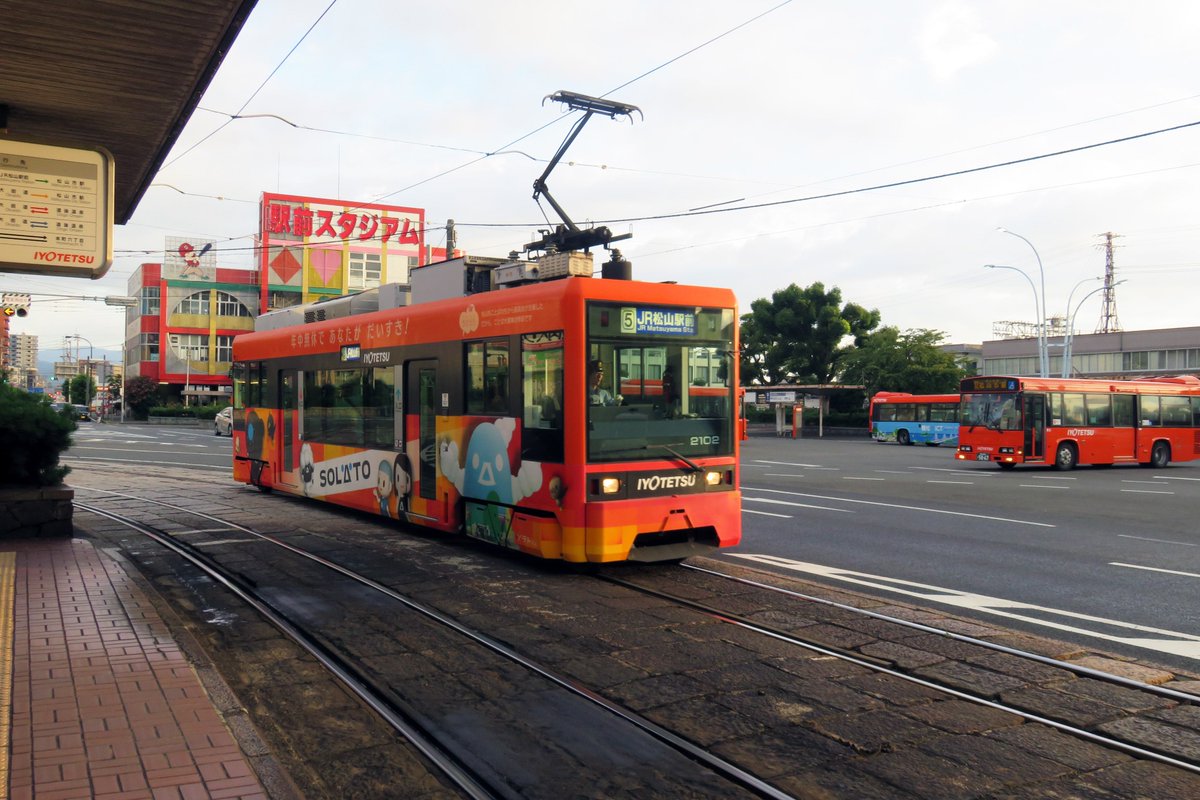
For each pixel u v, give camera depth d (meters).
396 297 13.12
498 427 10.06
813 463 29.58
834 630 7.21
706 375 9.91
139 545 11.20
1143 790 4.38
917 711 5.43
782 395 55.12
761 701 5.58
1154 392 30.44
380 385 12.66
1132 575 9.86
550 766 4.64
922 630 7.21
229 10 6.47
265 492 17.50
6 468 11.02
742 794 4.34
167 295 77.38
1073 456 28.08
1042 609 8.23
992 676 6.08
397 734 5.09
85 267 7.08
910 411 46.56
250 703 5.59
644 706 5.48
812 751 4.82
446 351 11.10
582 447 8.94
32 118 8.69
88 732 4.57
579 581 9.12
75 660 5.79
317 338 14.64
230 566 9.81
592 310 9.10
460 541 11.60
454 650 6.67
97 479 20.69
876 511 15.58
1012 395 27.47
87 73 7.59
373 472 12.78
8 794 3.85
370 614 7.73
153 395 77.25
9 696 5.09
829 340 57.78
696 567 9.97
